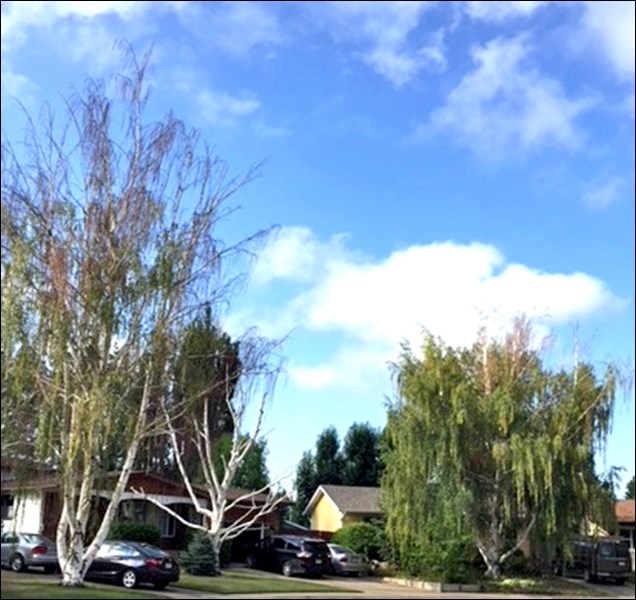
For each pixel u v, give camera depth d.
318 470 73.06
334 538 47.31
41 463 25.58
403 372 42.69
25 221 24.91
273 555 40.38
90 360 25.64
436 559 39.28
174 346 27.33
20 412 24.80
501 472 41.28
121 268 26.19
